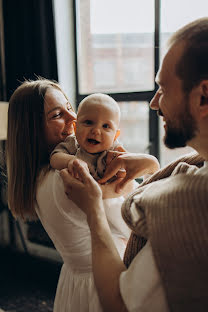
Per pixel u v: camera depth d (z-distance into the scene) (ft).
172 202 1.94
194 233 1.81
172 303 1.89
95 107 3.00
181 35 2.03
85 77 8.38
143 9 6.99
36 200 3.43
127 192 3.29
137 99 7.26
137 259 2.20
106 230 2.54
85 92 8.41
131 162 3.00
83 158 3.14
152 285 2.02
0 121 7.38
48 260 8.54
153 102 2.47
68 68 8.13
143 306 2.05
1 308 7.25
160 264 1.94
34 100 3.32
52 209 3.10
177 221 1.88
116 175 3.13
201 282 1.80
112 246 2.48
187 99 2.04
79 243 3.16
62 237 3.17
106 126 3.04
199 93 1.97
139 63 7.43
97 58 8.26
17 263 9.20
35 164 3.40
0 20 8.61
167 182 2.15
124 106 7.57
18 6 7.83
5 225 9.75
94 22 7.98
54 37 7.54
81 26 8.13
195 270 1.82
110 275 2.31
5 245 9.86
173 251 1.89
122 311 2.18
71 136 3.37
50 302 7.42
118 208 3.16
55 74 7.71
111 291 2.25
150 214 2.05
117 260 2.42
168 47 2.12
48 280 8.25
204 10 5.96
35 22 7.63
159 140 7.29
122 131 7.74
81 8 8.01
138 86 7.57
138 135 7.55
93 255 2.45
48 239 8.33
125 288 2.15
